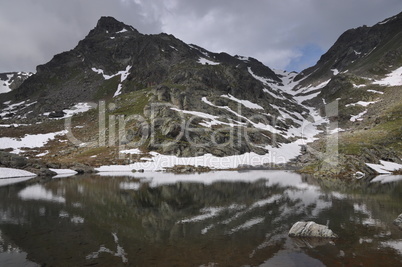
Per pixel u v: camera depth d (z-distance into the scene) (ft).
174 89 463.83
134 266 41.81
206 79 570.87
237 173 225.56
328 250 48.88
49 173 209.36
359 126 434.71
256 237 56.90
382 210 82.79
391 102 509.76
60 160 282.36
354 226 64.75
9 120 479.00
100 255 46.52
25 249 49.60
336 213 79.10
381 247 50.24
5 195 111.24
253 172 234.79
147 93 534.37
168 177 193.06
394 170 217.15
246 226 65.77
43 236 57.41
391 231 60.59
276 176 197.47
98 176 200.64
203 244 52.42
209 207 89.25
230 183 155.63
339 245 51.37
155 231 61.36
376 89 619.26
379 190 125.49
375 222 68.49
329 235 56.70
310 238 56.49
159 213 80.28
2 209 84.33
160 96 449.48
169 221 70.74
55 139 382.63
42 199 102.27
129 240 54.95
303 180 169.99
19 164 218.59
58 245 51.78
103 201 99.09
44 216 75.25
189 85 530.27
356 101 596.29
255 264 42.57
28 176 199.31
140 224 67.67
